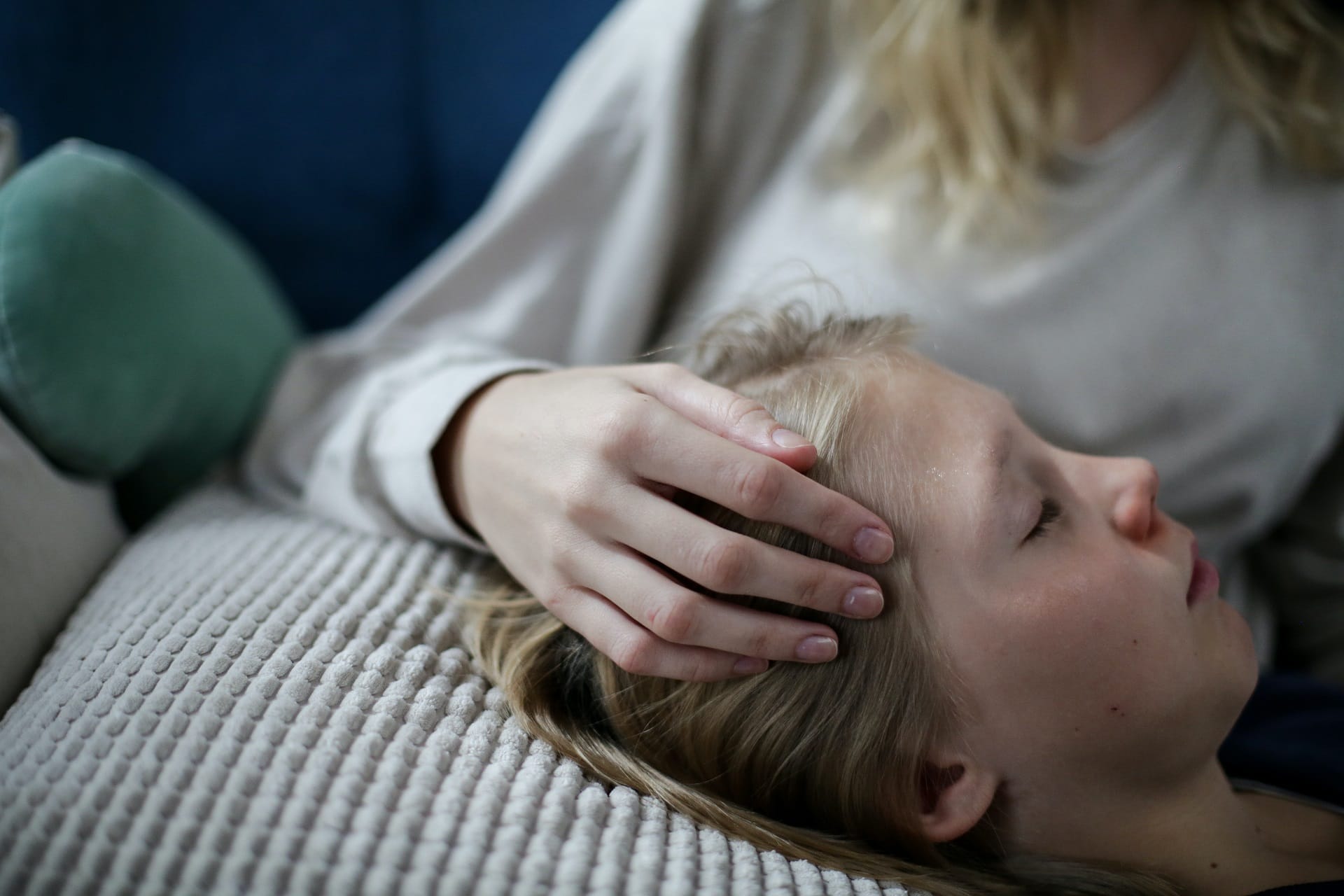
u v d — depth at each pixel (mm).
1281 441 764
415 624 542
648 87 846
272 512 720
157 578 571
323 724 446
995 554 514
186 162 983
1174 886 544
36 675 518
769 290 792
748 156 871
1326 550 833
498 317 871
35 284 632
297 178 1010
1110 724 513
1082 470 586
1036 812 536
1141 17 767
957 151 805
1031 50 794
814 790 531
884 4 824
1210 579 569
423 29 1011
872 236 792
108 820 397
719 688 525
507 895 389
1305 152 747
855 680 515
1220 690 537
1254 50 759
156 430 727
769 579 467
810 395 569
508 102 1028
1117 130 777
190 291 766
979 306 756
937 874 510
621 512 482
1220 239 747
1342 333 752
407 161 1037
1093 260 752
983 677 510
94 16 943
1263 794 637
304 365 848
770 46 852
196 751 424
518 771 461
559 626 563
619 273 858
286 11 985
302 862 386
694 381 527
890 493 523
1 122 737
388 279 1069
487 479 567
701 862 439
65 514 622
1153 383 747
